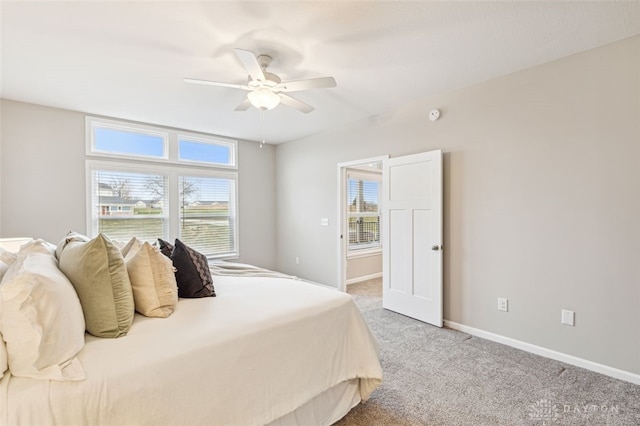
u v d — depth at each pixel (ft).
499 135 9.59
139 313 5.32
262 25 6.92
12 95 10.84
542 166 8.73
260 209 18.37
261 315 5.41
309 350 5.57
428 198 11.23
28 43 7.55
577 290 8.14
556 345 8.50
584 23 6.82
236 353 4.65
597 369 7.80
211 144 16.67
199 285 6.45
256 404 4.76
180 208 15.44
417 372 7.84
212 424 4.30
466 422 6.00
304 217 17.24
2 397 3.16
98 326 4.39
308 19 6.72
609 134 7.63
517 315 9.25
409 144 12.08
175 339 4.45
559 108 8.42
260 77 7.60
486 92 9.87
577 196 8.13
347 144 14.69
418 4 6.25
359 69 9.09
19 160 11.41
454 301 10.79
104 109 12.32
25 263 4.36
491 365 8.19
